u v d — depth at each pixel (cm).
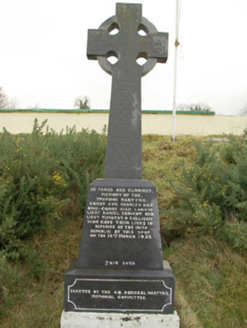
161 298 292
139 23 353
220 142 745
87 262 303
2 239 354
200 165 488
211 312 307
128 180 323
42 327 290
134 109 340
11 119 1051
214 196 414
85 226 310
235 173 417
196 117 970
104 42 349
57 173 442
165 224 441
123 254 305
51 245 406
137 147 335
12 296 310
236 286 326
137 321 284
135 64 348
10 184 384
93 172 505
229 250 366
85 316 285
